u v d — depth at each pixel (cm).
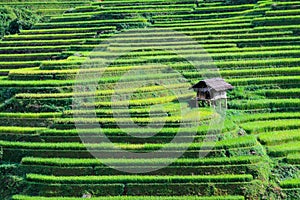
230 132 5612
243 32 8494
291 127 5888
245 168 5147
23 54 8506
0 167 5562
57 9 10819
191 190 4997
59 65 7394
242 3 9881
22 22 9825
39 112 6366
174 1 10381
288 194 4944
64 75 7081
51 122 6094
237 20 8981
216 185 4997
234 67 7331
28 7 10912
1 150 5747
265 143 5541
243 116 6131
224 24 8912
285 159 5325
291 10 8869
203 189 4988
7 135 5975
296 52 7544
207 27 8781
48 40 9000
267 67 7306
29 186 5281
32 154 5656
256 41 8081
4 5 10869
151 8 10100
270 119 6125
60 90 6681
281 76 7025
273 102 6375
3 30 9938
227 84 6291
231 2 9969
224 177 5025
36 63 8169
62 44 8844
